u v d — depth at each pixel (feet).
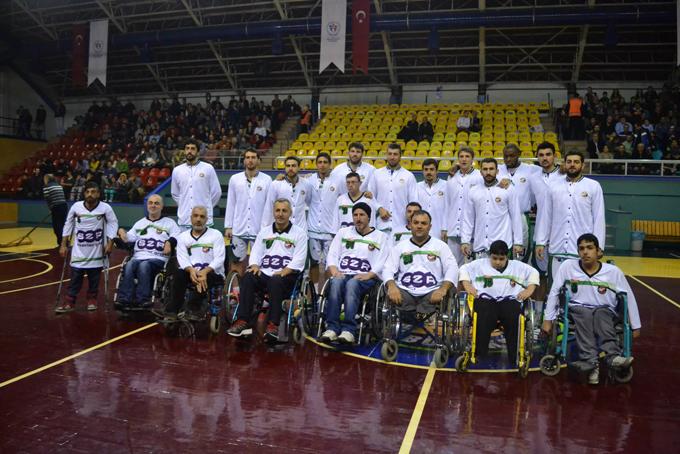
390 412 11.16
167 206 50.85
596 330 13.60
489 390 12.62
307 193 20.98
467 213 18.56
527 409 11.48
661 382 13.47
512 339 13.92
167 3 58.08
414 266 15.25
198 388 12.28
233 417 10.72
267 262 16.57
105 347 15.34
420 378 13.38
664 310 22.03
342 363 14.46
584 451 9.57
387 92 64.54
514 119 54.85
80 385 12.28
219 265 17.26
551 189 17.13
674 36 52.70
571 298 14.11
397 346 15.12
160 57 66.28
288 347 15.90
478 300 14.23
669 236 42.86
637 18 46.78
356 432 10.16
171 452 9.21
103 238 19.83
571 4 50.26
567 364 13.62
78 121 72.38
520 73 60.18
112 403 11.28
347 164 21.21
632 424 10.81
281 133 59.98
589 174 43.57
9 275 27.45
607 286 13.67
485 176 17.87
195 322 18.56
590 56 56.70
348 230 16.80
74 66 59.16
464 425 10.58
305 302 16.34
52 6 59.72
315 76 65.36
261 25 54.70
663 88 54.44
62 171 59.16
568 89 59.16
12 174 65.62
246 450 9.33
